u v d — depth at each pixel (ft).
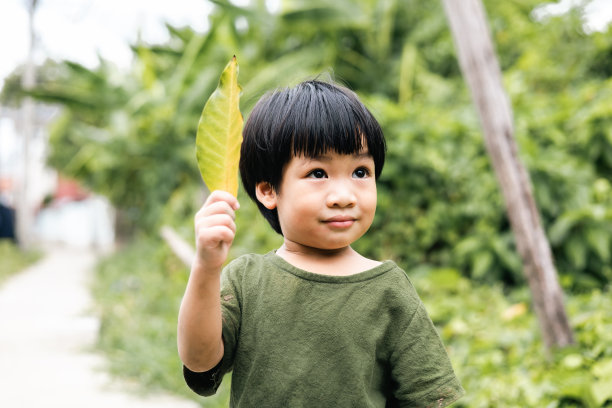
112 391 13.60
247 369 4.10
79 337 18.48
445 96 22.67
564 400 8.42
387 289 4.18
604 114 15.24
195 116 26.91
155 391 13.51
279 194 4.20
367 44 25.76
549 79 19.63
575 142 16.16
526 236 10.15
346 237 4.06
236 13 21.52
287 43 26.30
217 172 3.79
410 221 16.66
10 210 56.75
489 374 9.76
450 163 16.21
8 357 16.60
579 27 20.68
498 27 24.72
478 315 12.95
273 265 4.30
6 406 12.61
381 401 4.17
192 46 23.93
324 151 3.99
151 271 28.66
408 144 16.51
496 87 10.23
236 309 4.22
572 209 15.15
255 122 4.33
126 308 21.85
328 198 3.99
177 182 31.37
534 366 9.82
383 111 17.06
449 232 16.29
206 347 3.87
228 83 3.82
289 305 4.10
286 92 4.32
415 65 24.43
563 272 15.10
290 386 3.95
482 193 15.69
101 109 29.27
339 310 4.07
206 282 3.73
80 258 55.26
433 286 14.67
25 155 55.83
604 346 9.27
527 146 15.25
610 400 8.14
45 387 13.97
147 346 15.88
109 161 31.73
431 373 4.08
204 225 3.63
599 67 19.61
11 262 44.37
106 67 28.96
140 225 40.57
